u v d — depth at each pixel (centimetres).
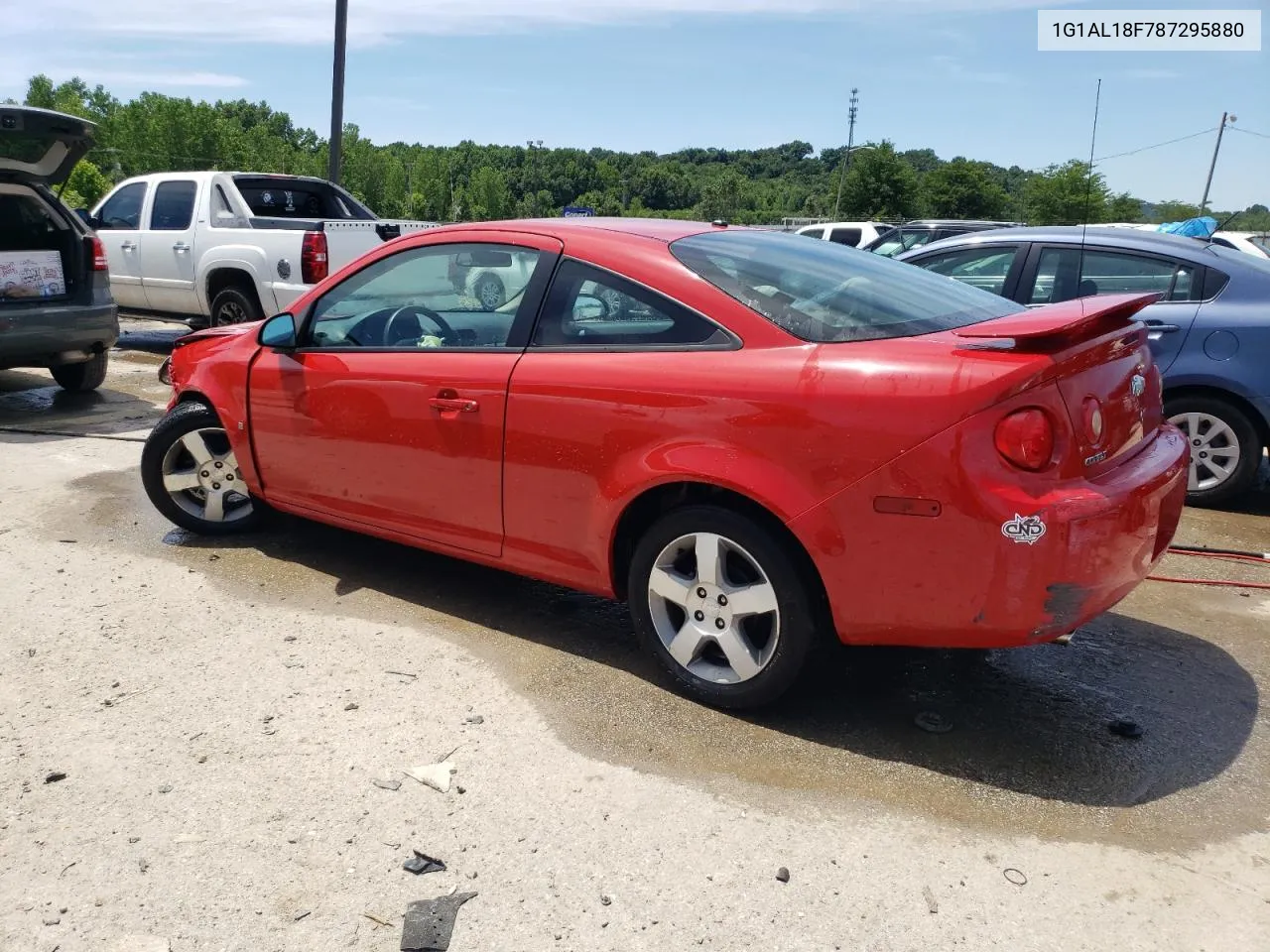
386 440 403
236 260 992
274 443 450
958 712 340
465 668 367
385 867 257
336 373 416
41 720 325
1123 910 244
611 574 353
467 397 371
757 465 302
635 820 277
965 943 233
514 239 376
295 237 941
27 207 795
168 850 262
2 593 429
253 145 13388
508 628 403
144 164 11088
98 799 283
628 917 240
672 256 342
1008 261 646
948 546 278
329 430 423
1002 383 268
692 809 282
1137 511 282
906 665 376
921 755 312
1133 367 310
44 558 471
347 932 234
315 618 409
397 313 408
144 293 1101
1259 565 496
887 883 253
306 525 528
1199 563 500
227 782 292
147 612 412
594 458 340
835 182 11975
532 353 360
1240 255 593
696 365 318
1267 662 383
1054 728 330
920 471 277
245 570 461
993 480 270
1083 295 619
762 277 334
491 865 258
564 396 345
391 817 277
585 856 262
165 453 487
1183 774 304
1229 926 239
